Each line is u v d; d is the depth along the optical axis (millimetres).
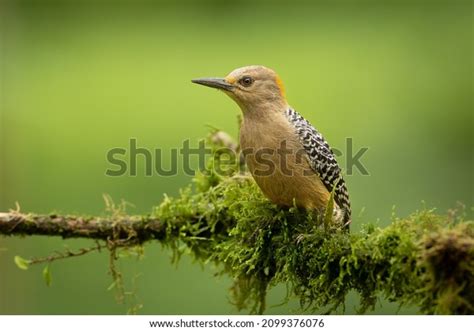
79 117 18391
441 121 18094
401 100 18719
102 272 13539
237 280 9133
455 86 19375
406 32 21328
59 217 8875
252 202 8680
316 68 19859
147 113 18891
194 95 19516
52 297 13742
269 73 8883
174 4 22469
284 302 8086
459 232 6473
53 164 17172
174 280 13297
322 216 8516
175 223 9047
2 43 20188
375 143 17062
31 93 19172
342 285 7539
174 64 20734
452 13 21203
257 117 8773
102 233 8969
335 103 18422
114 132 18016
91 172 16875
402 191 15383
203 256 9234
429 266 6543
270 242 8516
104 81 19812
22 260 8688
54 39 21703
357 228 7816
